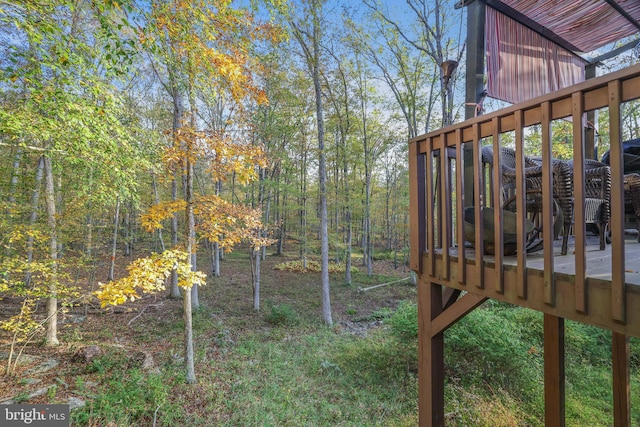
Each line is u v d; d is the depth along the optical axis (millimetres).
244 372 4961
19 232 4867
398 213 14617
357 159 13039
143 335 6398
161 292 9734
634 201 2547
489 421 3623
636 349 5109
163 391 4043
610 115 1125
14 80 3600
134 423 3465
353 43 10070
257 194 9453
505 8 2781
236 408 3936
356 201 11711
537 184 2365
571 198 1930
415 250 2250
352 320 8023
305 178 12234
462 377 4617
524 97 2971
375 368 5203
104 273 10586
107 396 3777
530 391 4215
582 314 1254
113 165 4844
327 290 7785
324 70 10023
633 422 3527
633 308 1089
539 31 3160
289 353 5820
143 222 4559
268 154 7816
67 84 3877
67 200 6020
